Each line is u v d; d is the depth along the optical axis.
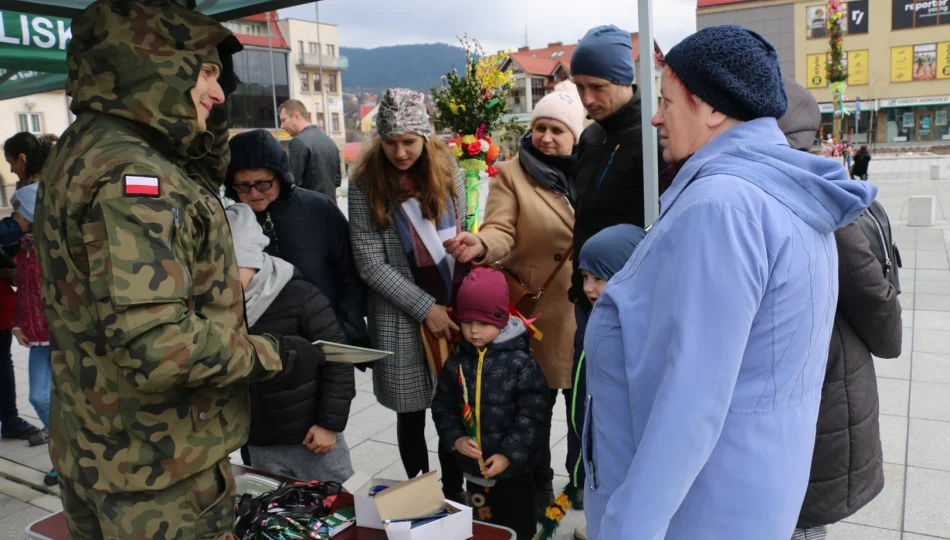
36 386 3.79
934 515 2.87
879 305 1.82
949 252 8.60
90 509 1.60
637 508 1.13
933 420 3.74
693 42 1.27
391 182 2.75
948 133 51.56
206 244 1.52
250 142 2.50
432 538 1.73
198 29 1.50
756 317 1.18
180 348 1.36
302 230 2.66
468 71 3.40
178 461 1.49
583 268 2.17
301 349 1.69
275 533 1.82
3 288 3.94
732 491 1.22
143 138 1.49
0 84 4.12
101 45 1.43
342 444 2.48
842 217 1.23
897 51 51.62
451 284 2.82
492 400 2.41
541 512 2.95
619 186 2.58
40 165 3.87
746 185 1.17
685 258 1.15
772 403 1.22
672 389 1.12
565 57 51.22
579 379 2.33
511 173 3.02
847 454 1.90
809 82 51.12
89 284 1.37
